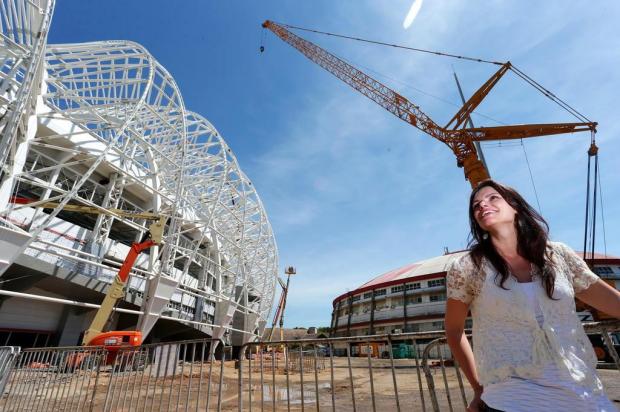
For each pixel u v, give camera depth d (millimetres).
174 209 33562
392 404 13062
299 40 54250
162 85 33562
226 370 24766
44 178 34219
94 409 8719
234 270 60688
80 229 33281
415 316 66938
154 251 38312
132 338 23750
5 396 8758
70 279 30703
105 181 37250
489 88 42594
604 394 1617
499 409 1605
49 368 8531
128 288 36406
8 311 29562
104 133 35656
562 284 1768
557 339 1610
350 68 51438
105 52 31969
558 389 1532
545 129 41438
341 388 17656
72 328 33750
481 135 43219
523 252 1886
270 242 70875
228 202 54406
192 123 44719
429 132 46281
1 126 23547
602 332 3322
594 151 33281
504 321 1776
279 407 12102
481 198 2158
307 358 29969
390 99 48750
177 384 15594
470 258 2045
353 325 78562
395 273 88125
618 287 54656
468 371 1992
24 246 21031
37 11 21016
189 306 47344
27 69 20484
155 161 40656
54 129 30484
